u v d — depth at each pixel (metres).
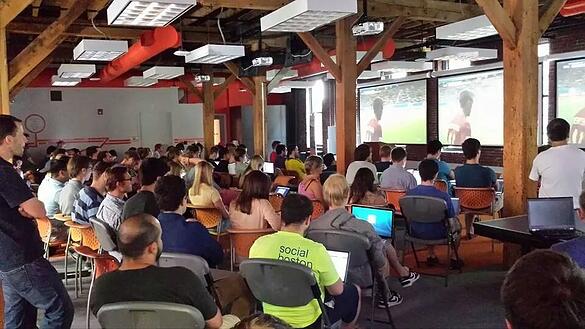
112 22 5.30
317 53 7.47
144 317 2.03
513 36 4.81
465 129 11.40
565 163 4.06
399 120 13.34
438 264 5.29
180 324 2.02
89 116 14.24
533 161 4.46
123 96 14.60
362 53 8.29
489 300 4.36
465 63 11.41
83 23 8.55
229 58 7.87
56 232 5.43
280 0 6.94
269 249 2.79
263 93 11.27
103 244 3.88
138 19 5.19
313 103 16.30
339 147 7.62
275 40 10.08
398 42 11.34
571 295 0.95
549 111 9.66
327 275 2.76
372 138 14.39
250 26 9.53
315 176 5.69
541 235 3.47
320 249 2.76
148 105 14.91
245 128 16.44
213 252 3.30
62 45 10.98
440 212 4.65
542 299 0.95
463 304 4.29
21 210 2.88
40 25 8.44
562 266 0.99
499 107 10.56
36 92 13.62
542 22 5.00
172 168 6.54
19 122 2.95
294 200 2.82
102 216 4.29
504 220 4.10
